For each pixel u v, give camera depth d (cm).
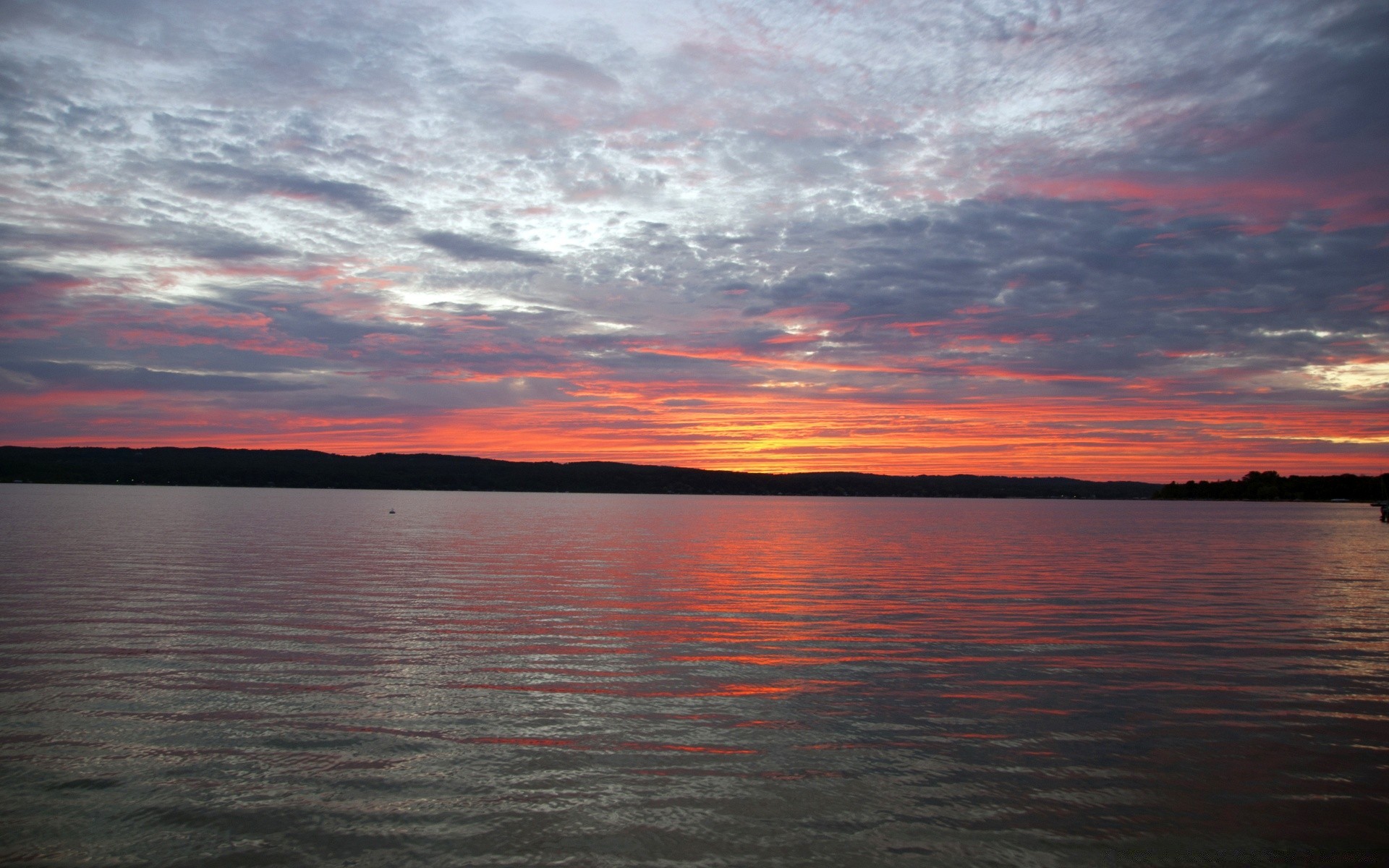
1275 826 877
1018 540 5862
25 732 1093
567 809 892
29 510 7994
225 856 788
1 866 761
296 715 1180
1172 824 880
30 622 1820
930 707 1265
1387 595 2608
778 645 1714
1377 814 907
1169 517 13238
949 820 880
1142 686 1401
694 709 1244
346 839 822
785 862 793
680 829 853
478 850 805
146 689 1293
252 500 13738
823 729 1157
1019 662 1576
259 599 2214
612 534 5934
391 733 1112
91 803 890
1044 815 895
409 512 9838
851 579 3016
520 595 2411
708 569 3347
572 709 1232
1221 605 2348
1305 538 6538
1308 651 1689
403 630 1802
